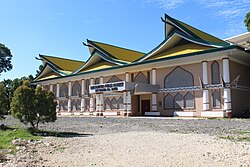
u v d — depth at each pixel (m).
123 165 6.42
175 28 29.00
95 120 24.41
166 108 29.05
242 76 27.88
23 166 6.50
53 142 10.48
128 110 30.61
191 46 27.67
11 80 52.69
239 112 26.12
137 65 30.09
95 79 37.34
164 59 27.33
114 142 9.89
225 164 6.19
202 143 8.93
